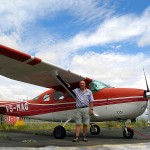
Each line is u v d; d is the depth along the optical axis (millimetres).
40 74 7641
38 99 8789
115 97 7309
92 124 8594
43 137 7445
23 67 7113
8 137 6910
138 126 13508
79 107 6109
